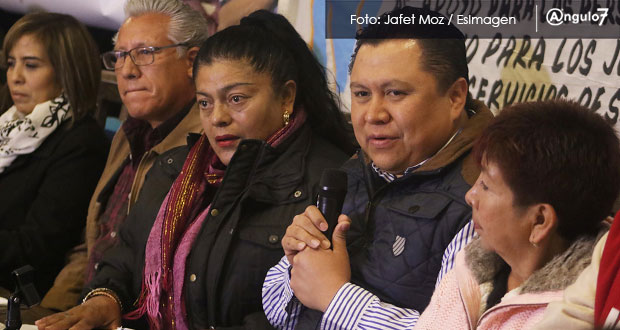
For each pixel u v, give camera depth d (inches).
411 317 92.0
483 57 140.1
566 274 73.9
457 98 101.2
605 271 70.4
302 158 124.3
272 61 126.0
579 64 130.1
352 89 102.6
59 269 167.6
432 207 96.3
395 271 97.3
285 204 119.8
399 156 100.3
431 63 98.2
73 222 167.9
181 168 138.4
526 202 76.6
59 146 171.6
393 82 98.1
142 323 131.4
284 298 106.6
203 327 121.1
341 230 98.7
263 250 117.2
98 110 202.8
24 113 181.0
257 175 123.4
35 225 164.9
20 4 213.2
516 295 76.3
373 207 103.0
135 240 136.6
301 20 164.2
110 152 167.2
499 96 138.8
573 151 74.9
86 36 179.9
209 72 125.5
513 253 79.1
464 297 82.3
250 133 125.7
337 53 159.6
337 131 133.7
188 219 130.3
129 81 154.8
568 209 75.6
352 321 93.5
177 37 154.5
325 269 96.8
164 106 155.0
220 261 118.3
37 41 176.4
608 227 75.7
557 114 76.6
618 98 126.0
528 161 75.7
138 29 154.2
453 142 99.7
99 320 125.2
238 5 174.9
